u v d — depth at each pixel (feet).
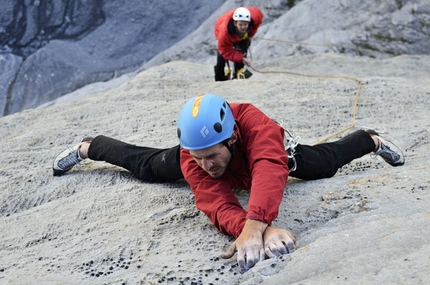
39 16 55.36
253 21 26.89
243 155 11.41
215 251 10.69
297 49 42.45
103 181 15.08
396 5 44.11
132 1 56.49
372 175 13.48
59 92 49.55
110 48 53.72
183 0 56.18
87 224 12.67
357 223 10.60
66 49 53.47
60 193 14.73
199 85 24.36
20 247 11.96
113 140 15.03
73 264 10.84
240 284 9.12
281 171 10.49
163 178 14.25
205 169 10.87
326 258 9.16
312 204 12.30
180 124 10.82
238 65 28.50
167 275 9.87
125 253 11.01
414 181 12.48
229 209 10.86
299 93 22.11
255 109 11.78
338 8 45.11
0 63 51.93
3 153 18.07
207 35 48.67
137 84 24.93
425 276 7.92
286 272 9.07
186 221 12.25
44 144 18.83
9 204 14.39
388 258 8.70
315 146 13.52
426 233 9.32
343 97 21.12
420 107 20.33
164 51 48.96
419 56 39.29
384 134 17.20
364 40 41.98
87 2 56.08
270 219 9.97
